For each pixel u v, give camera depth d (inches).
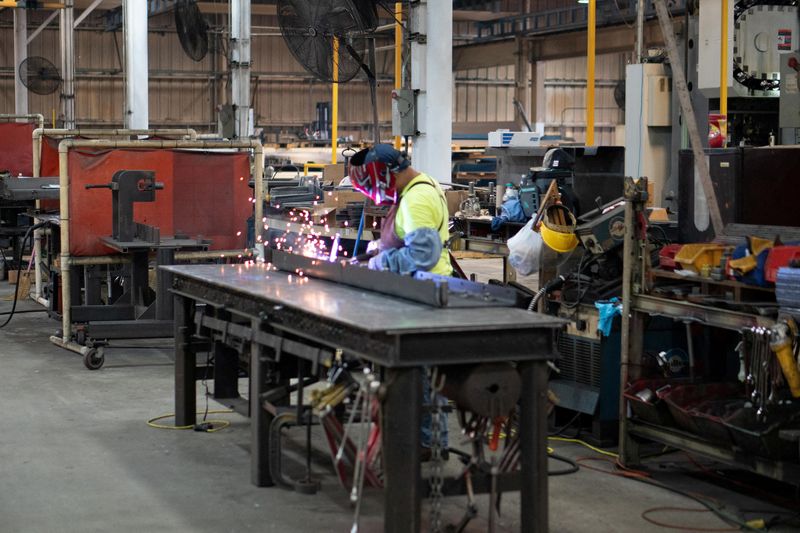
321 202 385.1
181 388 230.4
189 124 1151.6
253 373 188.7
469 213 310.8
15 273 480.1
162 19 1127.6
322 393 159.3
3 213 487.8
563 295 229.1
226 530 166.7
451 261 211.8
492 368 146.9
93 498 182.5
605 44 922.1
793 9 321.7
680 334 218.2
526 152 317.7
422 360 141.3
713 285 190.4
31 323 375.9
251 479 191.8
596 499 183.5
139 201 306.2
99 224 321.1
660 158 349.4
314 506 178.2
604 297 220.1
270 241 349.7
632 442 201.9
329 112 1075.3
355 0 321.1
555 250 226.1
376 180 184.1
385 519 145.1
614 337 216.4
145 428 231.6
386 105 1215.6
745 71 317.4
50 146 406.3
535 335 147.6
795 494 184.4
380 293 176.6
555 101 1225.4
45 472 197.8
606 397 217.0
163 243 303.9
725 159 217.8
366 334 147.0
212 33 1132.5
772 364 172.9
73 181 317.4
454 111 1233.4
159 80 1135.6
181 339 229.6
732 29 314.2
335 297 171.8
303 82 1190.3
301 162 780.0
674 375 215.9
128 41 613.6
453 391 148.7
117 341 341.1
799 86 276.8
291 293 177.5
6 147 537.0
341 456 156.9
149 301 321.1
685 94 213.9
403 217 183.2
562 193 267.0
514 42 1041.5
